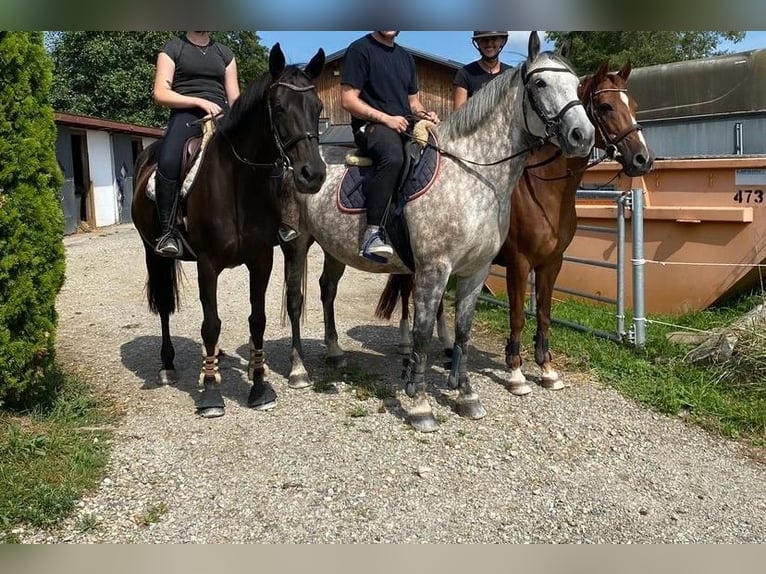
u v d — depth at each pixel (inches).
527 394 186.2
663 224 257.3
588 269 280.2
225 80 184.2
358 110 158.1
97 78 1127.0
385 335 250.4
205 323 166.1
